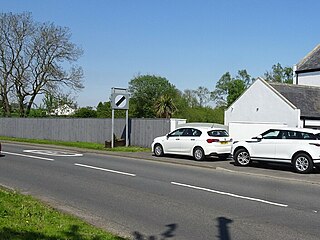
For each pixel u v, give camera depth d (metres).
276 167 17.78
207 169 17.03
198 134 20.31
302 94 32.09
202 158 19.92
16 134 39.62
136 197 10.45
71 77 52.56
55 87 50.25
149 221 8.05
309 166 15.84
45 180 13.04
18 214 7.69
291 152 16.41
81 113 53.47
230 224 7.92
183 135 20.84
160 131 25.67
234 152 18.17
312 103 31.36
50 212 8.16
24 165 16.86
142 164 18.14
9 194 9.79
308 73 37.75
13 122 40.09
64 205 9.39
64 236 6.41
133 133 27.33
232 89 77.94
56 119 34.12
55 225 7.09
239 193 11.34
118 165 17.47
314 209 9.43
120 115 52.09
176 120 24.95
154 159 20.11
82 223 7.41
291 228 7.70
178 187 12.11
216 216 8.55
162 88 72.06
